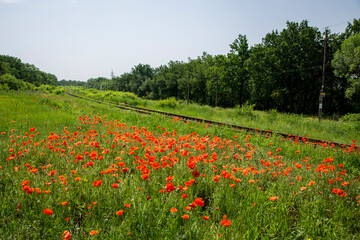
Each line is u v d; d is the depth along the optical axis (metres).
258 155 5.07
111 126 8.26
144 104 29.83
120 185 2.96
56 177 3.26
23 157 4.15
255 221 2.45
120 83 130.00
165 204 2.57
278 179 3.56
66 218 2.35
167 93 76.62
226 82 44.41
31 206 2.70
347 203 2.86
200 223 2.43
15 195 2.79
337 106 36.94
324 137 9.77
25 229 2.21
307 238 2.17
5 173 3.43
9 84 65.31
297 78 36.81
